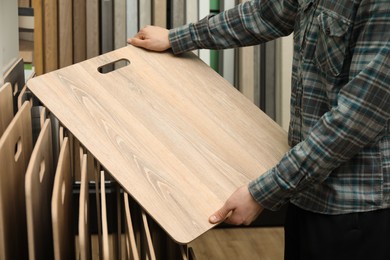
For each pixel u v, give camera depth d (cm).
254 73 250
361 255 116
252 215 113
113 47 244
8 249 107
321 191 117
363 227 114
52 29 243
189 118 134
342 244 116
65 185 125
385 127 111
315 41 116
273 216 263
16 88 168
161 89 140
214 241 246
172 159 120
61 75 133
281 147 135
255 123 141
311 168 108
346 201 114
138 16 243
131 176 113
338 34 108
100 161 116
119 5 239
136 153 119
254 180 114
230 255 233
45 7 241
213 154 126
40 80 130
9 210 109
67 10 242
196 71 151
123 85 137
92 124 123
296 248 130
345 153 107
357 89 103
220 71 253
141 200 110
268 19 145
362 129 104
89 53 243
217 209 111
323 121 107
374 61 102
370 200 113
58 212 102
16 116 125
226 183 119
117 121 125
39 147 118
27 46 222
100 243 142
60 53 245
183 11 244
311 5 118
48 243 132
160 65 149
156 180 114
